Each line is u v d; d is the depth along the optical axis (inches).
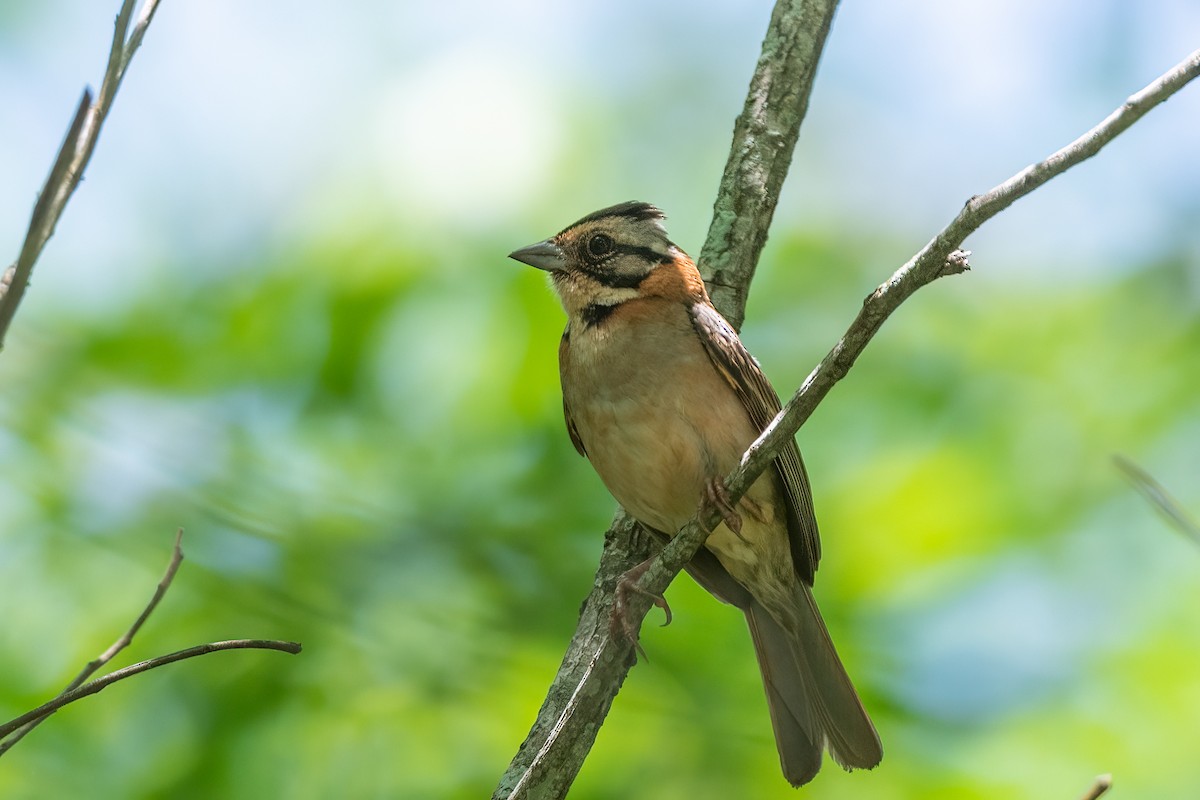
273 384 461.1
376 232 481.4
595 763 397.4
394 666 405.4
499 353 465.4
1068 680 445.7
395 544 426.0
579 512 433.7
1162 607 465.4
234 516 429.1
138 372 466.3
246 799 385.7
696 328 338.3
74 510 438.3
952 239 216.4
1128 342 522.0
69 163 169.6
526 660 407.2
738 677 409.7
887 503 471.5
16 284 165.2
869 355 514.6
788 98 365.7
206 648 201.6
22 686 408.2
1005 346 526.3
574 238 355.6
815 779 400.2
